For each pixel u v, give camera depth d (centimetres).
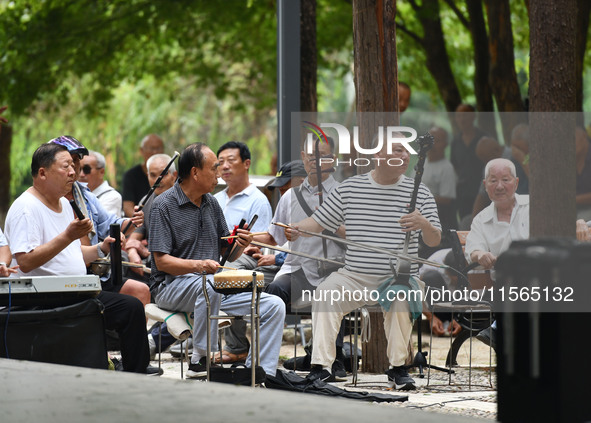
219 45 4053
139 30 3725
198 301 1293
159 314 1330
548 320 764
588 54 3600
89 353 1227
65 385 835
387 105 1588
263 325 1295
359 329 1672
